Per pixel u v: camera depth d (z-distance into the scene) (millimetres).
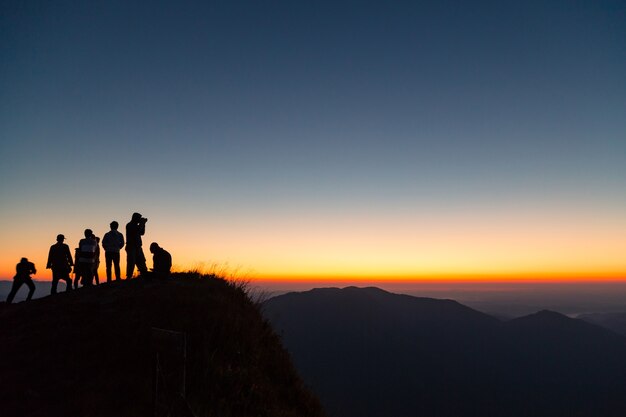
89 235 17312
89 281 17000
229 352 10352
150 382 8625
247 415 8578
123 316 11836
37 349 10469
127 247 17156
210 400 8414
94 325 11555
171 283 15094
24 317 13133
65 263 16812
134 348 9938
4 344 10953
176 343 8195
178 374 8602
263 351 11523
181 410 7656
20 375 9156
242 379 9469
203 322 11172
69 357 9898
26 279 16391
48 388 8578
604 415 156750
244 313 12977
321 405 11109
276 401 9648
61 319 12375
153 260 15539
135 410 7707
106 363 9531
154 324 10984
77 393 8250
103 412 7598
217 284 15375
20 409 7750
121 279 17125
